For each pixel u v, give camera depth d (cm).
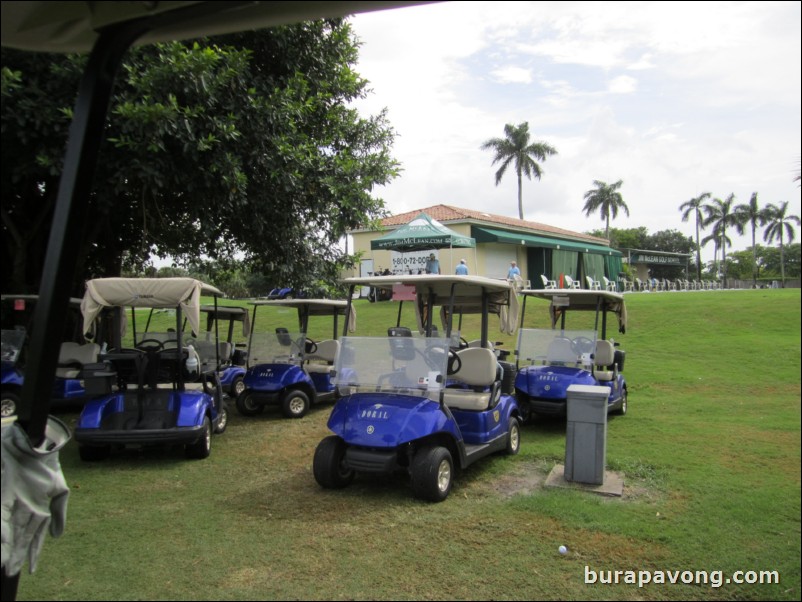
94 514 475
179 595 343
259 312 1878
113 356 624
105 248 1116
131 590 349
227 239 1069
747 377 1084
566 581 362
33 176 831
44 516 240
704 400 920
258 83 880
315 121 1005
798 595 345
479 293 661
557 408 766
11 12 213
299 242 1006
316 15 201
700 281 4638
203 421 636
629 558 392
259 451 681
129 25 213
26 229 975
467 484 548
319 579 363
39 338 228
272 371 871
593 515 462
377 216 1097
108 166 731
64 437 265
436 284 620
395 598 340
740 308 1850
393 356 546
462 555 396
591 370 795
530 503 490
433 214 2781
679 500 497
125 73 718
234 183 784
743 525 443
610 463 596
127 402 629
